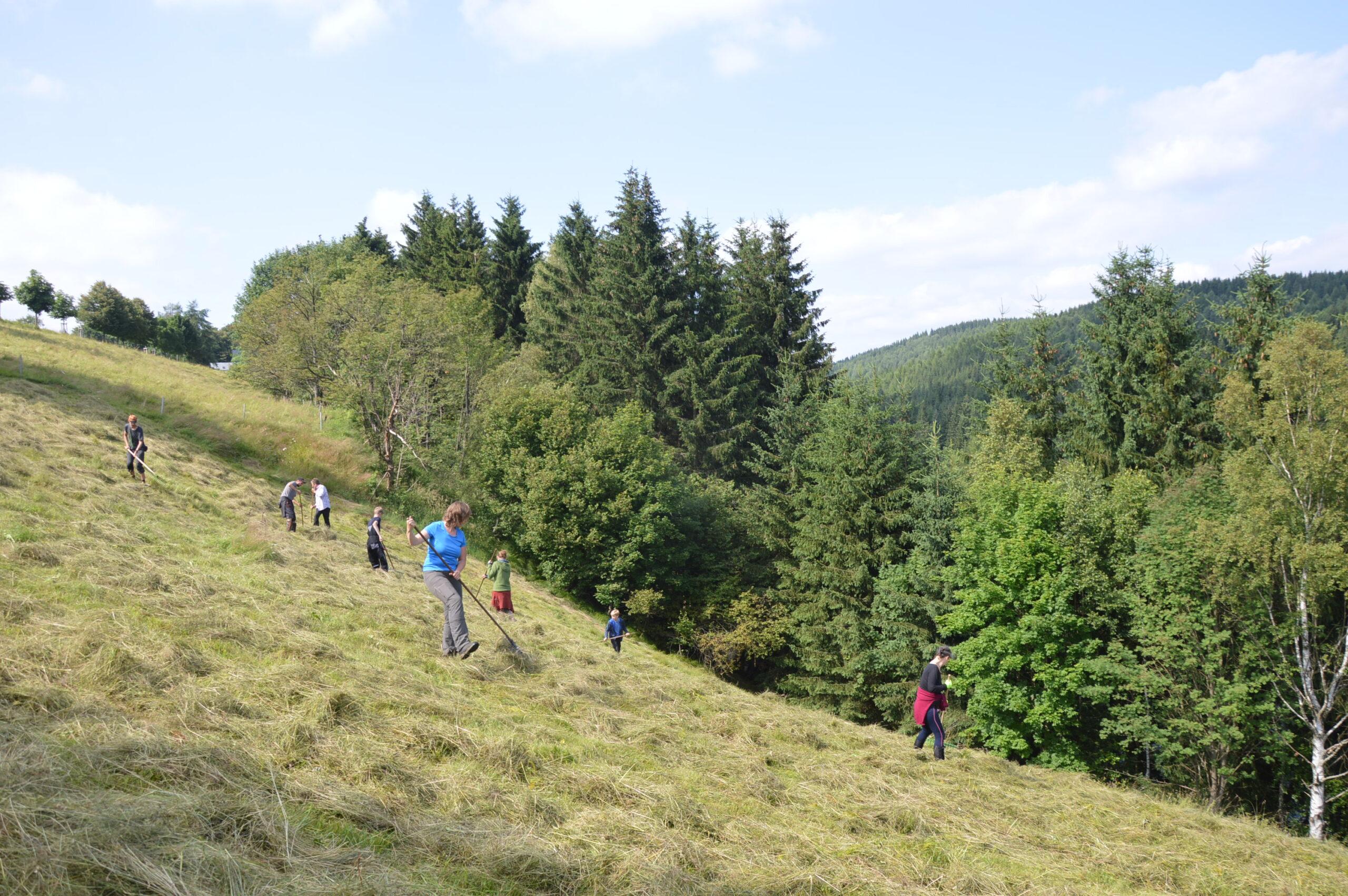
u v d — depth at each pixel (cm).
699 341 4403
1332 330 2020
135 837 365
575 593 3125
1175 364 3155
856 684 2895
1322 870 1004
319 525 2162
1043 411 3656
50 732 464
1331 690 1914
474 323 3966
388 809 478
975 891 593
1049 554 2291
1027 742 2342
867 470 3069
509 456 3197
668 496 3241
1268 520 1922
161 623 768
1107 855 798
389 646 930
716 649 3053
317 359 3566
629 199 4506
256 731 552
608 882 455
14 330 4106
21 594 761
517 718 768
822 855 590
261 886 354
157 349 8000
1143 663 2152
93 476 1692
